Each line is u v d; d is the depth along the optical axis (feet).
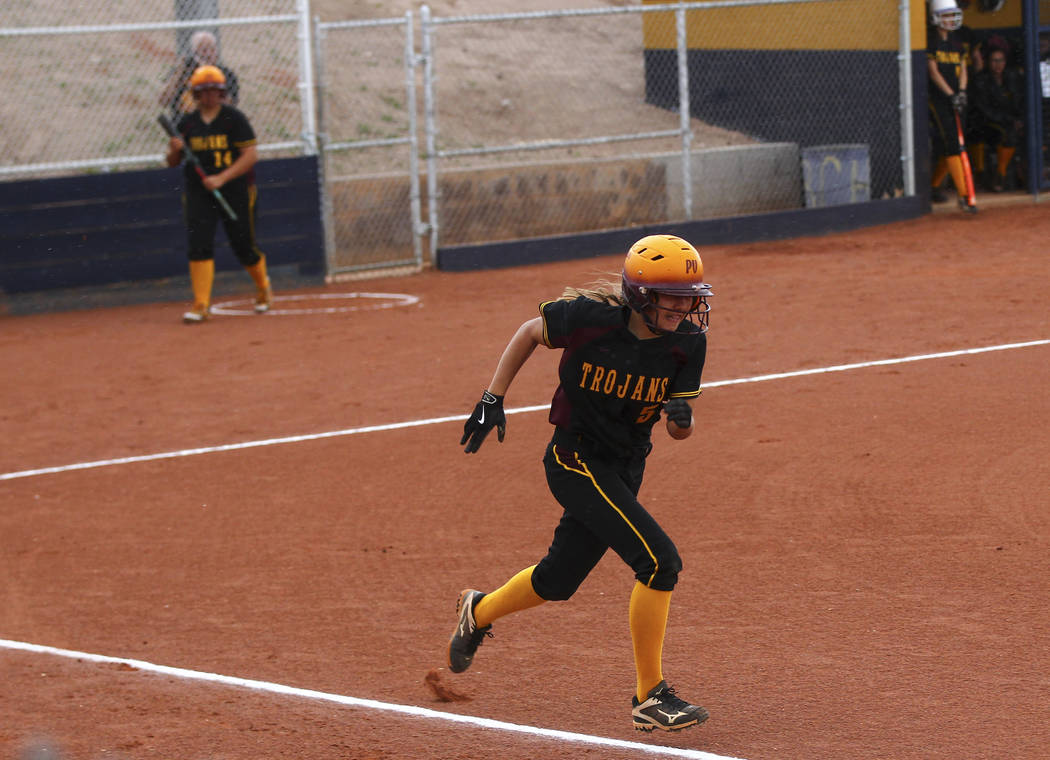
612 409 55.36
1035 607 68.85
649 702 54.29
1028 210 246.06
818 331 149.79
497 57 324.39
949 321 150.00
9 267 198.59
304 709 61.21
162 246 207.41
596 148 285.64
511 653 68.44
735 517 87.97
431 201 224.74
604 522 55.11
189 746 56.49
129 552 90.33
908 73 241.76
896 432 105.19
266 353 157.79
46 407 135.33
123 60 275.59
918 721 55.47
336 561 85.71
